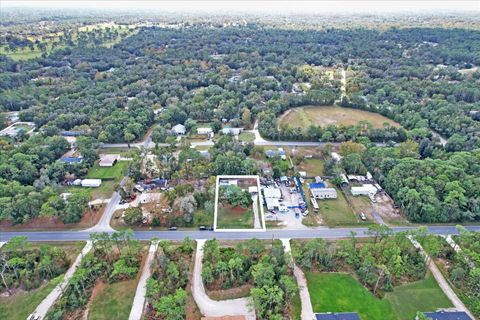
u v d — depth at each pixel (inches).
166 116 7032.5
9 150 5502.0
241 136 6574.8
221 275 3358.8
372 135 6412.4
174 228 4153.5
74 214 4188.0
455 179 4569.4
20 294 3270.2
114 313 3068.4
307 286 3371.1
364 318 3046.3
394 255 3444.9
